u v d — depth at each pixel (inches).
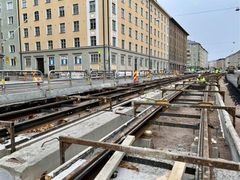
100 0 1539.1
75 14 1652.3
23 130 208.4
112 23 1608.0
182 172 112.4
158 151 103.1
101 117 253.0
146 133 216.1
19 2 1914.4
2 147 151.7
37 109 308.8
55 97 416.2
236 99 486.3
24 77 677.3
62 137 125.9
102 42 1558.8
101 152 130.5
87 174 117.4
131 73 1200.8
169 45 3065.9
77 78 564.1
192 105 241.4
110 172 117.4
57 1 1721.2
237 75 692.1
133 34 1947.6
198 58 5083.7
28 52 1910.7
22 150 147.9
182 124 219.8
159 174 125.1
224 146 192.9
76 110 292.2
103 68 1558.8
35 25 1852.9
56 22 1745.8
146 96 435.2
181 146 203.3
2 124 153.9
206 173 108.0
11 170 124.4
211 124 251.3
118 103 357.4
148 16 2271.2
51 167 144.8
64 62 1738.4
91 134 200.8
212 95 496.4
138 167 132.2
